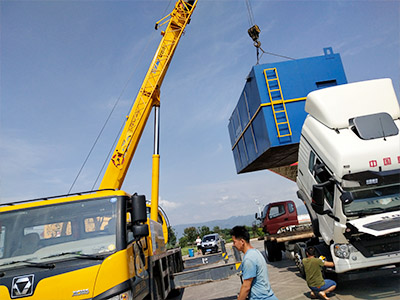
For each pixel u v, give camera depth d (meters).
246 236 3.51
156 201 9.48
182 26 11.88
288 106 9.36
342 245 6.50
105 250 4.26
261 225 14.67
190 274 7.93
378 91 7.30
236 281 10.89
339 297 6.53
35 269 4.09
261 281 3.30
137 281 4.61
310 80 9.55
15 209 4.66
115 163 10.36
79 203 4.68
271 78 9.61
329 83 9.59
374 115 6.82
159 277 6.96
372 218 6.18
